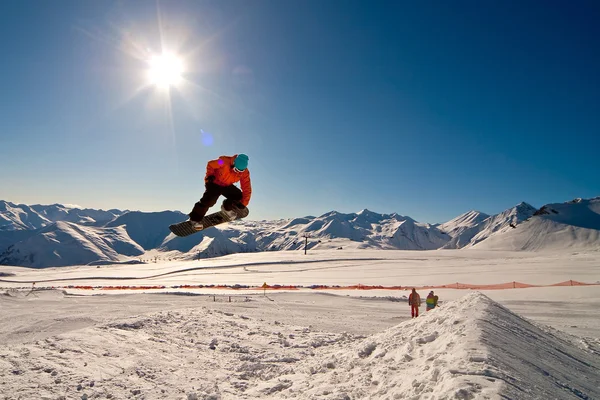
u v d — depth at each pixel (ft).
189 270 325.01
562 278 153.07
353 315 70.90
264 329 49.21
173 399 24.57
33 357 28.99
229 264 347.36
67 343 32.99
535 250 545.44
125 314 74.95
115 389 25.38
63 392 24.00
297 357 35.88
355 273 233.14
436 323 28.22
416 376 17.95
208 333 44.19
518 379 14.46
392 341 28.78
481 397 12.20
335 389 21.35
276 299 103.96
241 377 29.99
